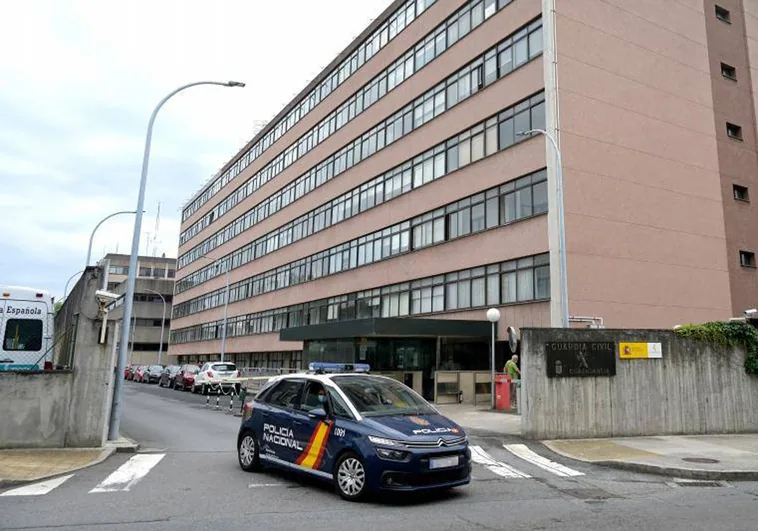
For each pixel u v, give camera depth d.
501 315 24.00
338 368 15.76
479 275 25.56
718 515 7.06
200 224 73.06
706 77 28.36
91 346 11.35
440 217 28.59
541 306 22.05
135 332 84.38
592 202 22.86
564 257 18.25
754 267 28.20
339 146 39.75
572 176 22.52
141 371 55.84
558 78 22.92
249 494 7.81
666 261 24.69
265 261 51.41
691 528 6.43
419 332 23.14
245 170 59.06
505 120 24.98
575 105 23.19
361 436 7.54
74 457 10.17
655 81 26.11
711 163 27.55
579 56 23.73
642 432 14.09
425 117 30.58
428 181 29.62
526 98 23.92
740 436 14.12
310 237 43.00
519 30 24.78
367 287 34.38
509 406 19.73
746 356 15.37
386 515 6.80
